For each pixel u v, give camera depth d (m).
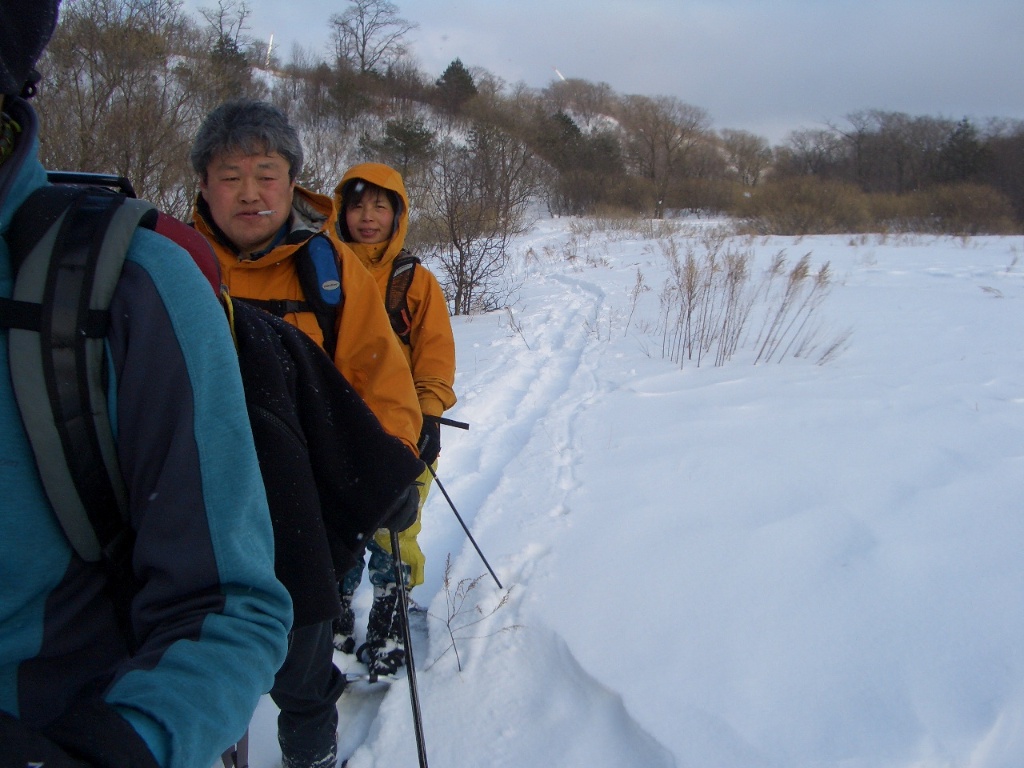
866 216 25.64
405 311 3.12
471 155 16.42
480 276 10.74
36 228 0.98
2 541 0.96
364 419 1.66
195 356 1.04
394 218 3.17
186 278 1.07
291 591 1.40
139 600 1.04
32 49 0.95
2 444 0.94
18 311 0.93
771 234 24.47
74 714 0.85
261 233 2.19
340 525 1.66
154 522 1.03
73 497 0.98
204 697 0.92
